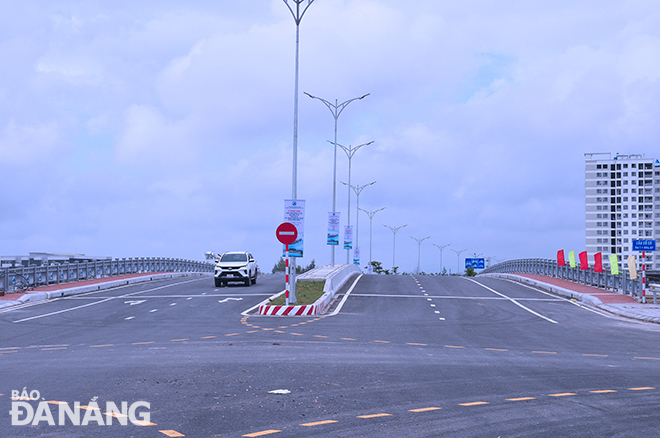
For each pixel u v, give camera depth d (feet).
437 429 24.62
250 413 26.99
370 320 74.28
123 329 65.41
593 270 124.47
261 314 80.28
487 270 278.26
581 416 27.09
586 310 90.53
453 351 49.14
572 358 46.16
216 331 61.67
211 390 32.01
